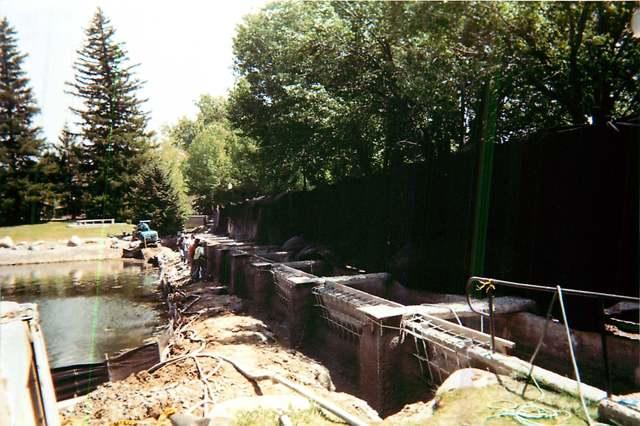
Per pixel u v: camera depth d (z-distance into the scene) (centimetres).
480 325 631
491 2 707
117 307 1656
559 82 797
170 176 3303
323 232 1557
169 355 831
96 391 646
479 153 848
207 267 1852
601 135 616
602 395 367
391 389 602
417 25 777
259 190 2905
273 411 430
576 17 700
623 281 594
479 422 363
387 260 1150
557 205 670
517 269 732
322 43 1100
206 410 475
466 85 863
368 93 1173
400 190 1105
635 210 580
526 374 423
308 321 887
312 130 1505
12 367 344
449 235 921
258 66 1586
